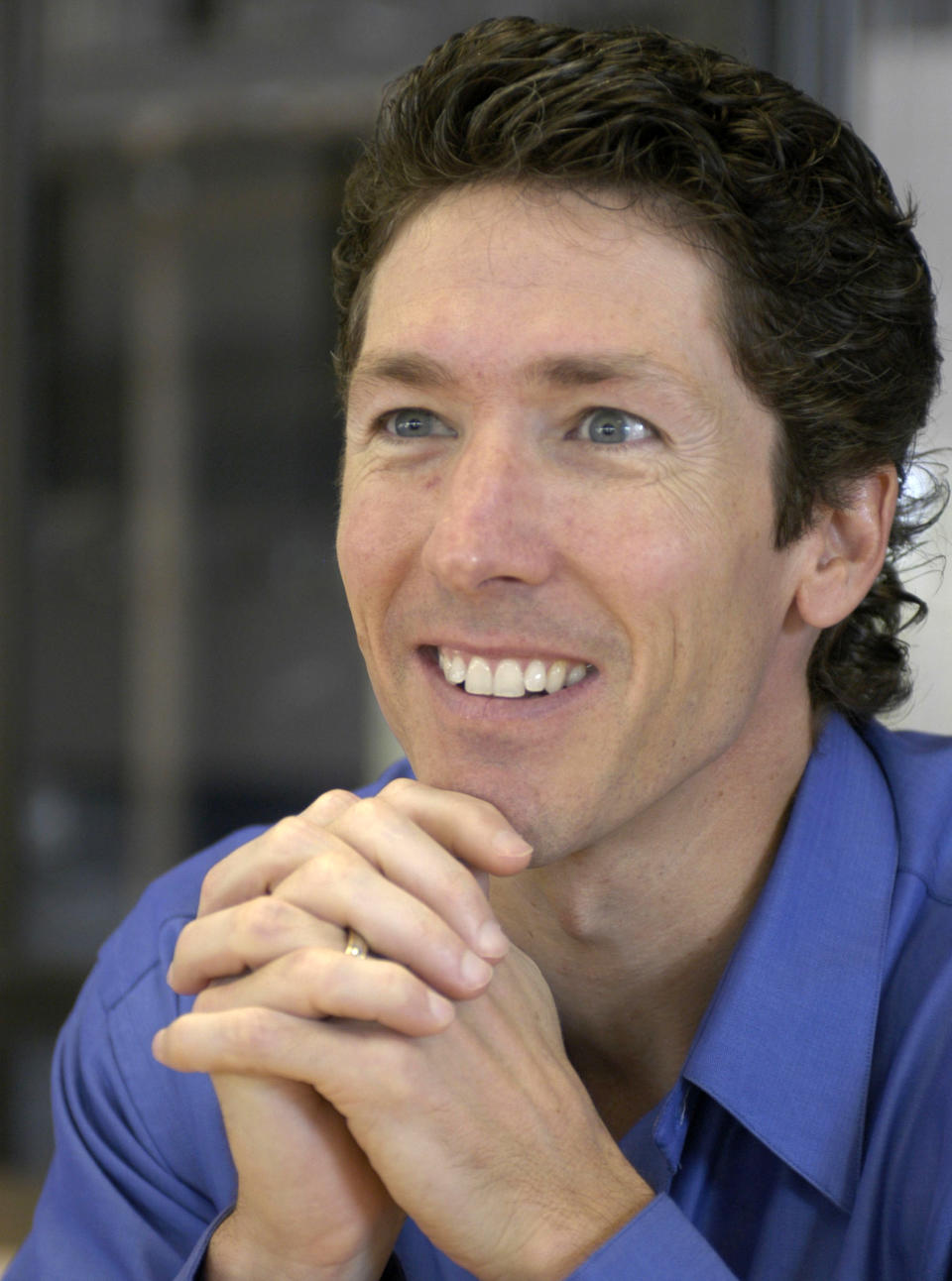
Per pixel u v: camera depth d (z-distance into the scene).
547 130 0.78
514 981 0.84
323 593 3.94
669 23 2.34
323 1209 0.82
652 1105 0.99
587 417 0.80
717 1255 0.76
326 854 0.81
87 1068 1.05
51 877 3.42
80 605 3.89
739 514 0.83
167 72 3.31
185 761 3.98
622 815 0.83
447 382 0.80
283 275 3.63
